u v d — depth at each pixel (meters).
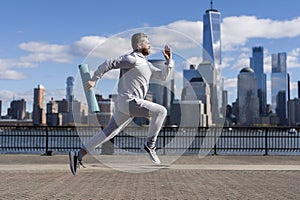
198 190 8.20
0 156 15.49
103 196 7.40
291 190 8.28
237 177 10.41
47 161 13.68
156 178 10.15
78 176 10.42
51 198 7.15
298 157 15.78
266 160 14.66
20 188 8.34
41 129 17.33
